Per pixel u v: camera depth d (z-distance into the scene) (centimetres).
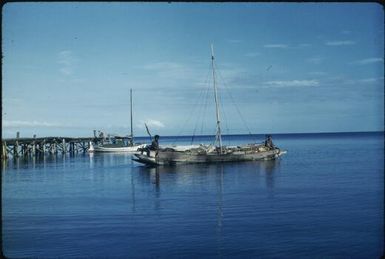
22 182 4078
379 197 2877
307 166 5209
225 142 18125
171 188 3534
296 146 11775
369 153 7788
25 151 6875
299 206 2591
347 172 4512
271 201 2794
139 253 1648
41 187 3703
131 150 8250
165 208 2616
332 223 2111
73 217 2377
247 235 1898
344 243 1741
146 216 2372
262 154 5472
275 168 4966
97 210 2584
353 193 3083
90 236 1936
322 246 1717
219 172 4619
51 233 1991
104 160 6825
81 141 8188
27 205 2780
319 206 2583
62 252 1680
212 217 2306
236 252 1650
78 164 6078
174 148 5281
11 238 1903
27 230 2048
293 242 1773
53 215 2438
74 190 3516
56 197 3134
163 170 4897
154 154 5016
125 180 4162
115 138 8769
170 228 2067
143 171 4922
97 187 3688
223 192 3250
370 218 2202
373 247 1675
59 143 7606
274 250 1666
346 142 14075
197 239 1844
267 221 2175
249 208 2548
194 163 5166
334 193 3098
